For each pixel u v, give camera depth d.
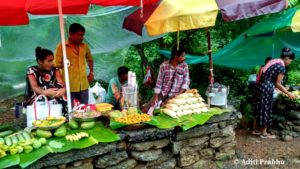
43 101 3.58
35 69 3.74
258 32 5.65
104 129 3.46
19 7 3.19
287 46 6.30
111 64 7.63
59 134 3.19
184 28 3.50
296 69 7.91
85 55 4.80
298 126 5.40
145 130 3.51
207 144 4.10
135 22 4.73
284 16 5.69
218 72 7.02
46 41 6.21
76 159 3.13
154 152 3.62
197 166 4.03
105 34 6.35
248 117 5.94
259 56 6.38
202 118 3.90
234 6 3.69
